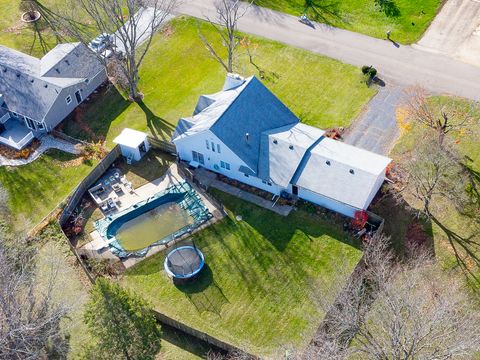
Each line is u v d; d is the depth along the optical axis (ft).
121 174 184.34
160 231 167.43
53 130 198.49
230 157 172.24
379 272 132.46
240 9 247.91
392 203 168.14
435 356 115.96
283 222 166.40
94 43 226.79
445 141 181.06
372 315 132.57
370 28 232.73
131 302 124.36
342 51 223.71
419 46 222.07
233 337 143.02
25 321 134.62
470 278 151.43
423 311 133.18
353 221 163.63
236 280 154.40
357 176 161.68
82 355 130.21
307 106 203.21
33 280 143.43
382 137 189.26
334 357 117.70
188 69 222.28
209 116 177.88
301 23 238.68
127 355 124.47
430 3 239.91
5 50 211.61
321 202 167.84
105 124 202.28
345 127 193.67
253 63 222.28
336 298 138.92
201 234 165.58
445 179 173.68
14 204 177.68
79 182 182.29
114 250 163.02
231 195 175.11
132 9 192.03
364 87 207.92
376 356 118.11
